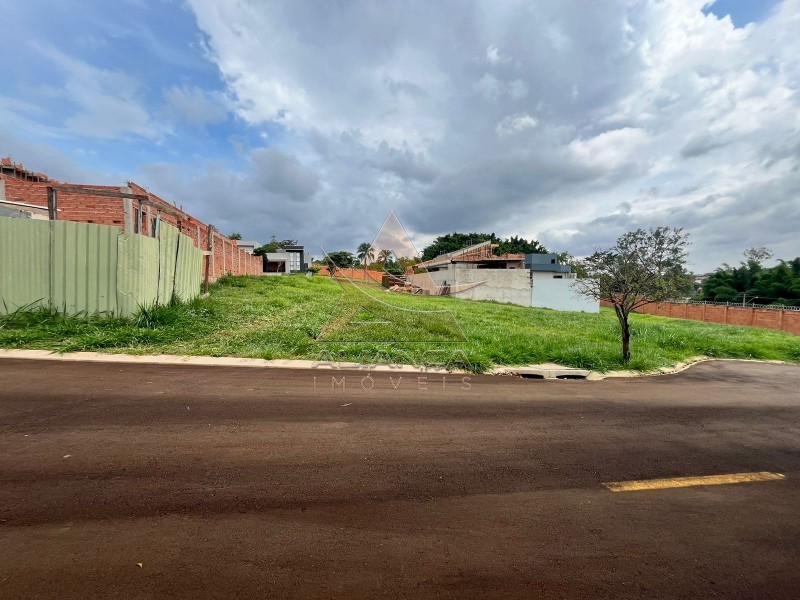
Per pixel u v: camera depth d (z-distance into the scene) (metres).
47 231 8.21
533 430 4.40
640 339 11.85
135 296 8.62
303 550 2.28
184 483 2.92
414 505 2.81
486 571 2.20
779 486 3.39
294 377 5.92
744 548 2.53
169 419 4.07
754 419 5.24
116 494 2.73
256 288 17.39
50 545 2.20
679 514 2.89
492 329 11.48
